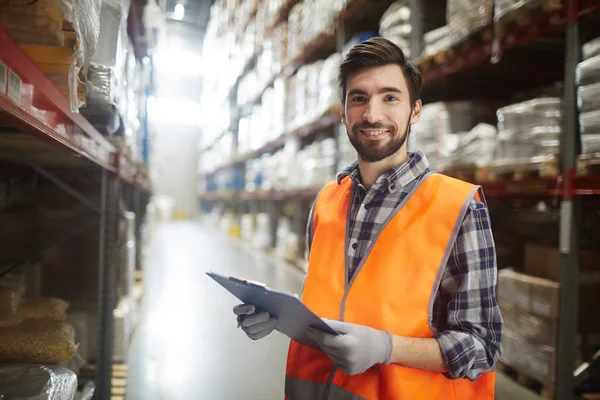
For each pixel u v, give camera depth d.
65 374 1.61
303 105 7.02
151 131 6.71
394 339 1.08
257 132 10.66
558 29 2.91
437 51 3.72
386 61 1.26
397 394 1.12
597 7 2.40
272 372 3.38
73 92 1.20
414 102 1.34
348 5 5.52
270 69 9.17
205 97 20.42
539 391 3.00
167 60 21.41
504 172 3.04
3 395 1.37
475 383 1.24
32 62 0.99
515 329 3.10
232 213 14.30
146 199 7.73
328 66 5.91
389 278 1.18
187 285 6.16
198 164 22.20
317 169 6.46
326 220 1.41
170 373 3.28
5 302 1.79
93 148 1.87
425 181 1.27
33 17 0.86
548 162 2.71
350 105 1.31
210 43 18.97
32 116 1.05
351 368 1.04
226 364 3.50
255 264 8.01
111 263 2.43
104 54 1.70
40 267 2.71
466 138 3.38
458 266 1.20
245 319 1.22
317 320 1.02
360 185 1.36
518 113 2.96
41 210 2.95
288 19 8.27
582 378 2.66
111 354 2.42
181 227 16.36
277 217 10.16
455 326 1.18
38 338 1.71
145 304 5.14
